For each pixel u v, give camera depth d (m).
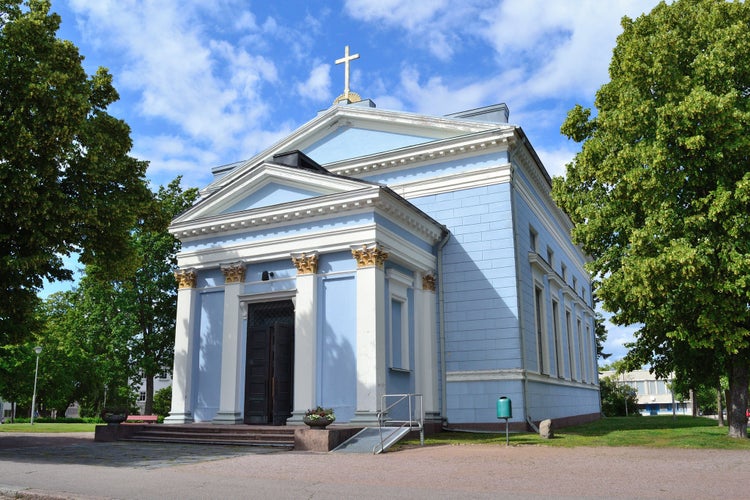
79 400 59.91
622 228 17.89
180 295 20.30
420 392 19.53
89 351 36.97
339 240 18.05
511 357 20.20
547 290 25.34
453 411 20.45
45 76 16.62
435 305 21.11
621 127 16.86
